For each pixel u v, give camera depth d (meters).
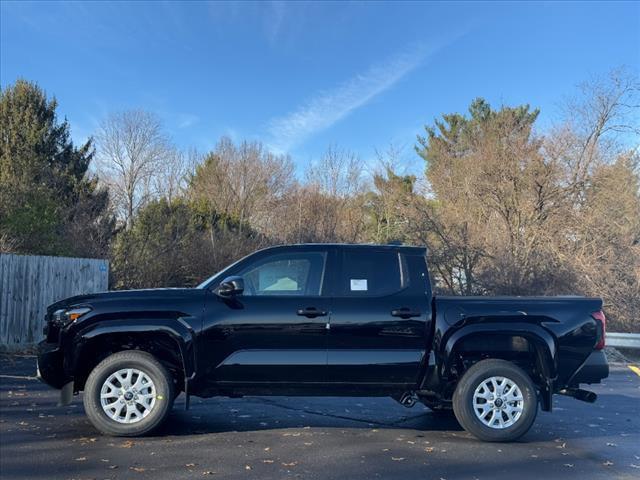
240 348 6.18
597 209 19.45
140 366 6.12
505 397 6.30
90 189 26.81
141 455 5.50
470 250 19.94
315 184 32.88
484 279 19.52
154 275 18.14
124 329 6.10
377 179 27.88
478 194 21.02
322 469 5.20
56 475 4.93
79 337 6.10
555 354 6.36
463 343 6.46
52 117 29.14
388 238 24.38
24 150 26.33
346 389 6.30
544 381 6.40
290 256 6.54
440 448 5.96
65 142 29.58
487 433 6.21
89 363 6.39
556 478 5.10
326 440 6.15
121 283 17.33
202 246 19.75
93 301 6.23
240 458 5.46
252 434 6.34
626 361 14.02
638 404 8.58
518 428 6.22
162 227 20.00
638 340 14.29
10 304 11.70
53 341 6.30
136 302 6.21
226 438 6.15
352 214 30.62
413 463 5.43
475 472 5.21
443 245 20.66
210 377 6.18
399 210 22.44
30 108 28.00
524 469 5.33
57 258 12.41
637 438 6.53
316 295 6.34
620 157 19.83
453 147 33.16
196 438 6.12
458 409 6.29
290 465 5.29
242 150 40.50
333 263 6.48
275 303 6.25
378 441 6.16
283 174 40.34
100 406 6.06
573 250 19.25
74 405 7.44
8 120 27.69
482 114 35.34
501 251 19.56
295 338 6.21
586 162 20.20
